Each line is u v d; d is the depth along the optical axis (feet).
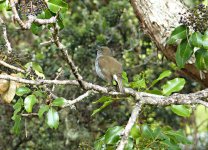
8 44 27.48
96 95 46.11
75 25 50.52
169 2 34.19
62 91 46.29
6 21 49.80
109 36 48.42
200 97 28.94
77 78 24.43
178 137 28.68
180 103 28.19
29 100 27.07
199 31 27.63
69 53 47.39
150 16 34.17
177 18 33.45
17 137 46.65
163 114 49.34
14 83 28.71
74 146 45.85
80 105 46.39
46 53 47.52
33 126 46.93
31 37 53.26
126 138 24.12
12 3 21.71
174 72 49.34
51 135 46.78
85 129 46.21
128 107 47.57
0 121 46.16
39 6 25.67
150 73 47.80
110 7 49.73
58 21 26.89
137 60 48.67
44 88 27.55
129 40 48.62
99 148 28.76
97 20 48.62
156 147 28.07
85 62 47.19
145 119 45.60
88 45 47.19
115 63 33.30
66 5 26.40
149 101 27.71
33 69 29.07
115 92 27.84
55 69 46.37
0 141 46.42
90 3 53.16
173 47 32.81
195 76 33.99
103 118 47.47
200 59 28.17
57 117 26.21
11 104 45.09
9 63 29.45
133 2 35.24
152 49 48.42
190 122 57.36
